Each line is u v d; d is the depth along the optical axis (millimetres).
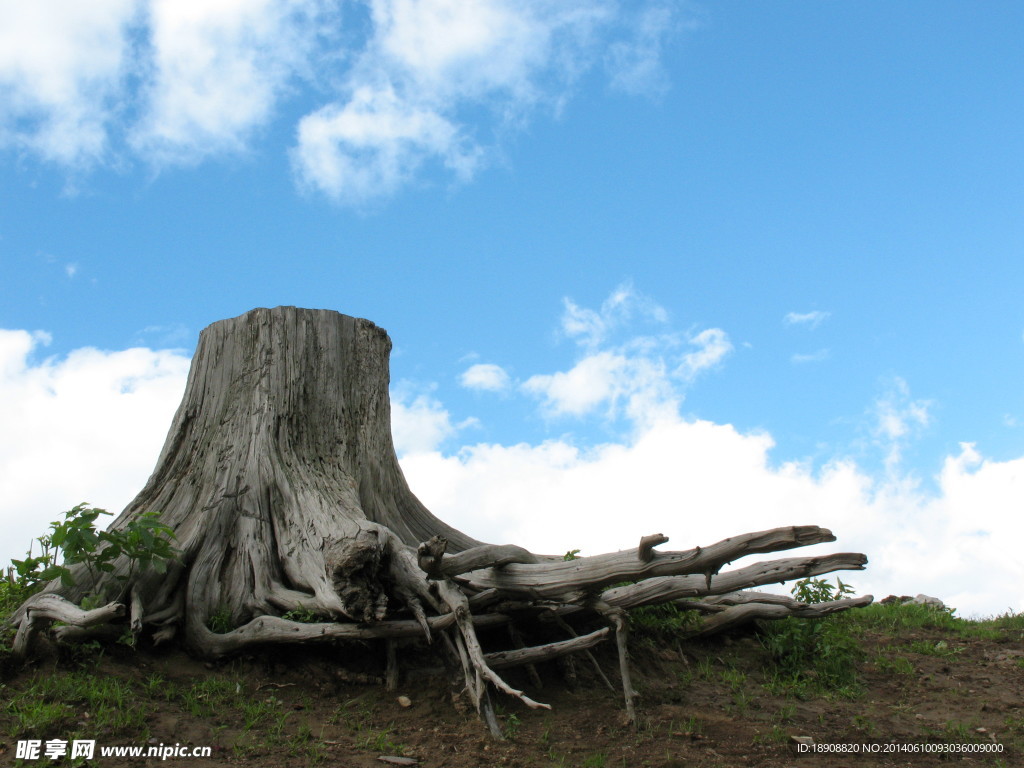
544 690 7047
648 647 8016
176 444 8742
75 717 5824
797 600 8797
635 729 6324
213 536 7785
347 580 6617
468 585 6855
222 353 8930
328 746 5828
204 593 7480
